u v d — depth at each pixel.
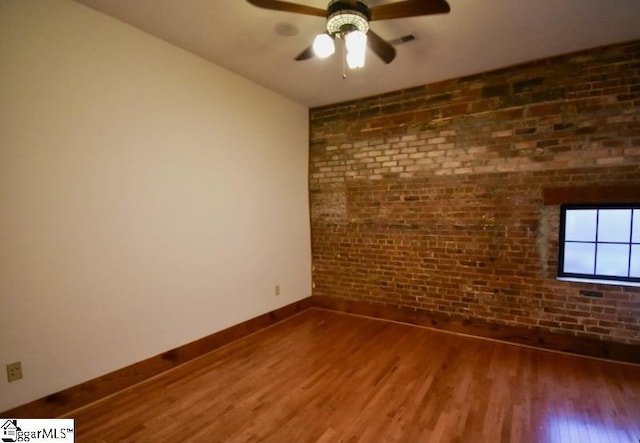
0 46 1.79
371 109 3.78
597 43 2.62
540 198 2.94
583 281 2.82
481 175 3.19
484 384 2.42
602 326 2.77
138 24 2.36
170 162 2.66
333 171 4.09
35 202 1.93
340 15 1.71
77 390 2.13
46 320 1.99
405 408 2.14
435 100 3.38
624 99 2.61
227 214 3.16
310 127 4.25
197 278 2.89
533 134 2.94
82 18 2.11
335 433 1.91
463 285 3.33
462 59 2.88
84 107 2.14
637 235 2.71
